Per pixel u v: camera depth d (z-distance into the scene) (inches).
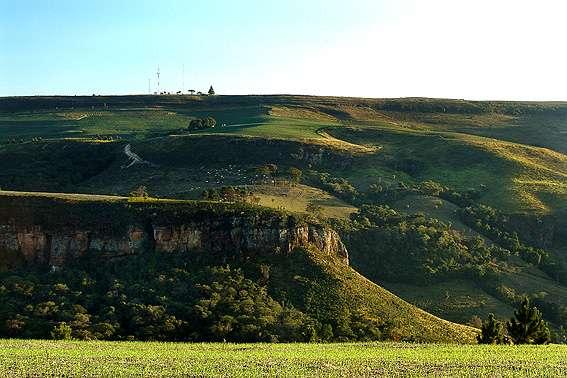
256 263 3014.3
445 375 1651.1
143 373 1593.3
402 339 2650.1
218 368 1668.3
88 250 3024.1
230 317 2664.9
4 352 1849.2
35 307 2657.5
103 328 2559.1
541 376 1672.0
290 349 2075.5
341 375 1626.5
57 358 1759.4
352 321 2731.3
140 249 3036.4
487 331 2608.3
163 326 2596.0
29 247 3031.5
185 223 3078.2
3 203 3097.9
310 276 2989.7
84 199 3198.8
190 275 2925.7
